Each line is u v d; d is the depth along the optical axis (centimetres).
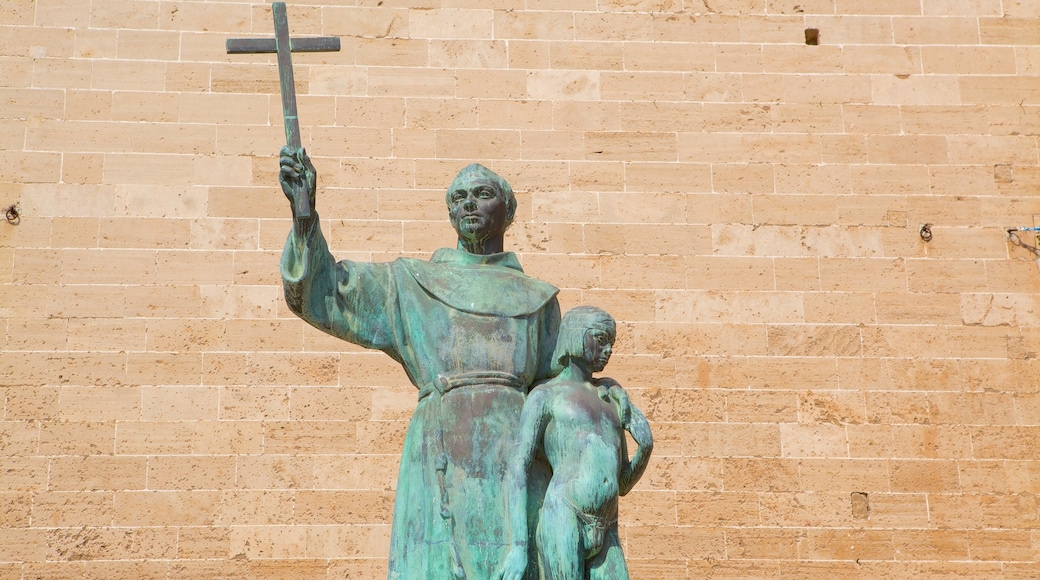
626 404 1229
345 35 2530
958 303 2480
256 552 2239
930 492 2367
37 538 2222
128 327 2336
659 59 2577
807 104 2575
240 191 2428
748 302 2450
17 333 2316
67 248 2367
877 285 2478
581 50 2567
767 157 2538
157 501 2253
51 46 2473
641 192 2495
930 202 2538
